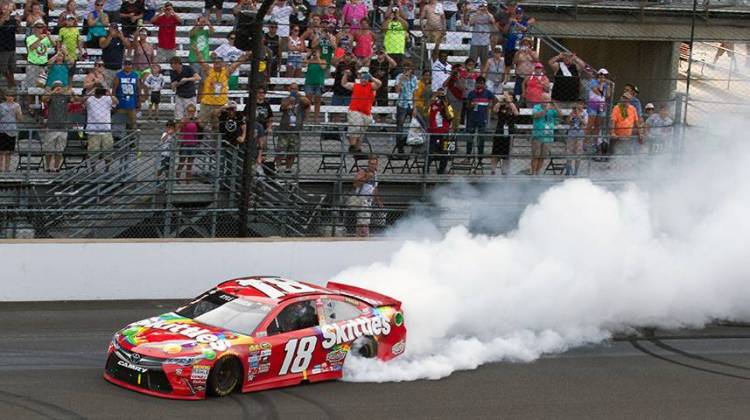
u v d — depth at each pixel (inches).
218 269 1712.6
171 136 1929.1
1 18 2167.8
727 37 2970.0
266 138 2042.3
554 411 1207.6
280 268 1749.5
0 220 1769.2
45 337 1408.7
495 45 2495.1
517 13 2728.8
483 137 2181.3
